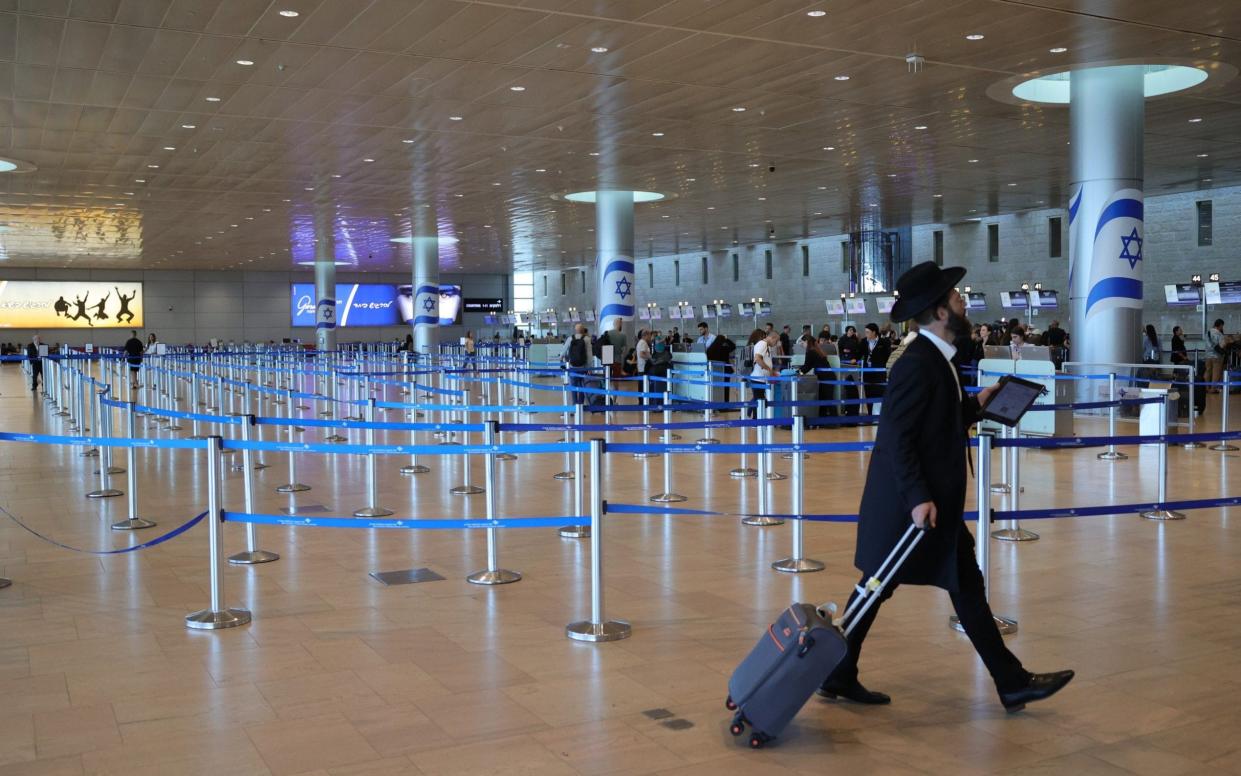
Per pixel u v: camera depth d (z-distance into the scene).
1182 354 26.20
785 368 22.20
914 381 4.48
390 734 4.50
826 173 27.45
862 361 23.69
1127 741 4.34
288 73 15.94
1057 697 4.87
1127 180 17.30
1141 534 8.67
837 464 13.32
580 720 4.64
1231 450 14.34
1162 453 9.91
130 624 6.29
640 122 20.14
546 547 8.36
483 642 5.85
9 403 26.22
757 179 28.33
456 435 17.25
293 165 24.67
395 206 33.16
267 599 6.84
